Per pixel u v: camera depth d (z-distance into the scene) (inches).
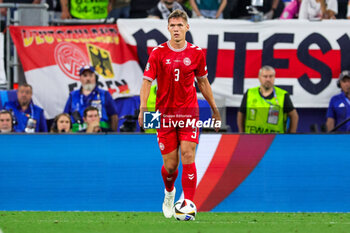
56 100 1034.7
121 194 841.5
